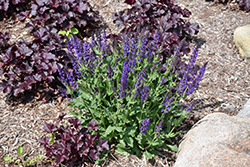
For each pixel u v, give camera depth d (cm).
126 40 159
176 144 167
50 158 164
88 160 163
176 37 194
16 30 210
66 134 161
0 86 179
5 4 210
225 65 196
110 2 235
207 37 211
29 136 170
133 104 160
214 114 159
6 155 165
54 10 204
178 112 166
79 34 208
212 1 237
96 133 164
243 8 225
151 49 162
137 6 202
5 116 176
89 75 165
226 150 148
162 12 202
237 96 182
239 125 154
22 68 180
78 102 163
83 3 206
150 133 163
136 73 165
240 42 200
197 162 149
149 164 163
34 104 180
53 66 181
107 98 167
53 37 190
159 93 165
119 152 164
